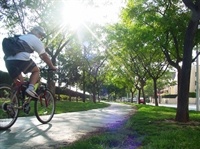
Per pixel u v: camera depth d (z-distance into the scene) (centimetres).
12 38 575
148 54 3416
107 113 1252
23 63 577
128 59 4141
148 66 3594
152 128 723
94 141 507
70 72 5119
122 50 3503
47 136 548
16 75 575
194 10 857
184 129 736
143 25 1410
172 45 1537
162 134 608
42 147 457
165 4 1249
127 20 1530
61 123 738
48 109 718
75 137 552
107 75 5866
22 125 661
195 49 1577
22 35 598
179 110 993
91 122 800
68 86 5591
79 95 8106
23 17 2159
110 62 4909
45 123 710
